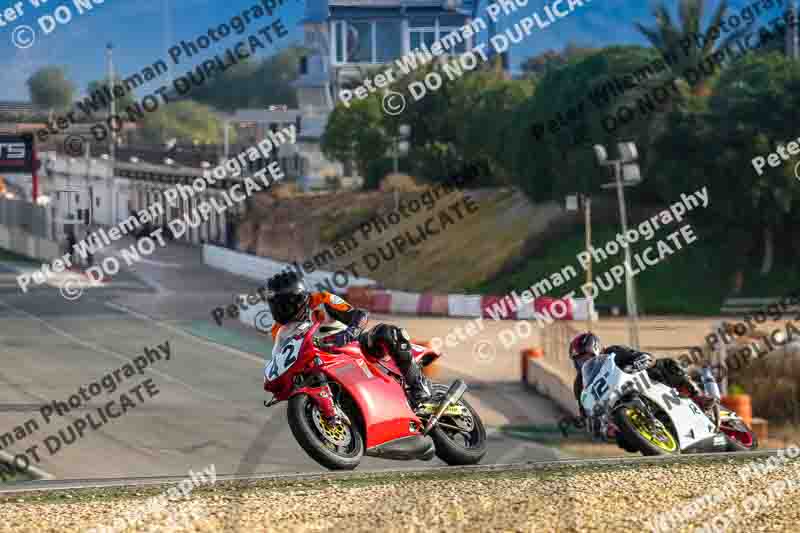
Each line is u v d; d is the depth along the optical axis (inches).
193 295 3415.4
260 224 5162.4
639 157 3481.8
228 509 460.8
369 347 593.0
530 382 2037.4
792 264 3440.0
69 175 3870.6
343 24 4916.3
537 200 3973.9
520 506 464.4
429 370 2160.4
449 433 634.8
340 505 467.2
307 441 546.0
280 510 458.0
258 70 7244.1
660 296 3302.2
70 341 2351.1
